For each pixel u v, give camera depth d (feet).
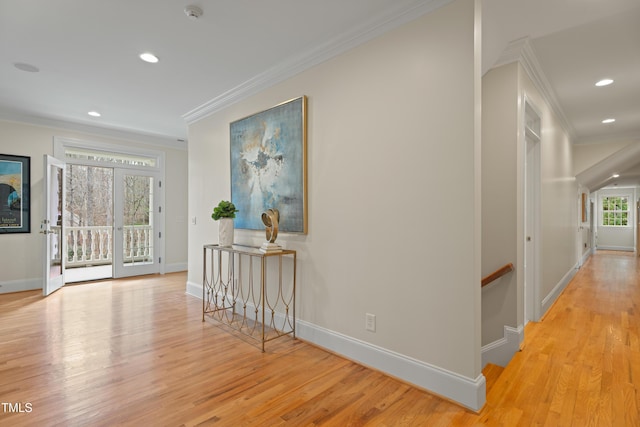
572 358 8.26
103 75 10.87
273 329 10.49
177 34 8.41
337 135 8.66
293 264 9.88
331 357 8.43
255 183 11.23
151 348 8.98
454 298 6.47
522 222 9.23
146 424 5.72
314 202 9.28
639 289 16.06
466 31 6.31
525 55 9.09
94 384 7.05
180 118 15.76
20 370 7.66
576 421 5.76
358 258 8.15
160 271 20.36
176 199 21.16
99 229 23.68
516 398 6.52
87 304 13.38
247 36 8.50
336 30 8.20
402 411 6.12
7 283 15.14
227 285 12.62
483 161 9.21
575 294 15.01
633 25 8.14
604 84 11.73
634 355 8.41
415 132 7.05
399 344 7.32
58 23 7.91
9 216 15.20
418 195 7.00
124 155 19.22
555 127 13.84
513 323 8.77
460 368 6.37
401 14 7.18
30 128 15.75
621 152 18.65
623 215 38.29
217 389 6.88
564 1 6.68
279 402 6.41
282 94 10.35
